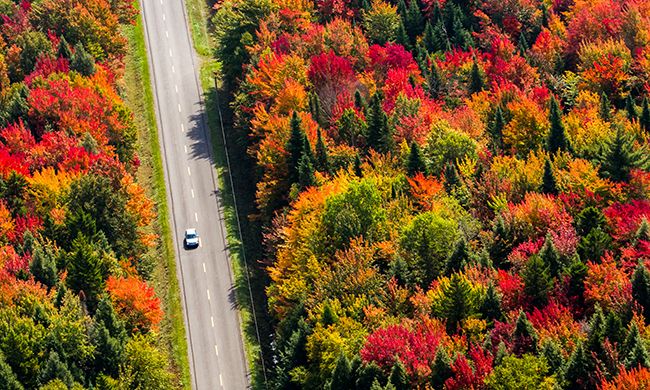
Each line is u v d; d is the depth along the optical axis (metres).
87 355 193.38
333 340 189.50
